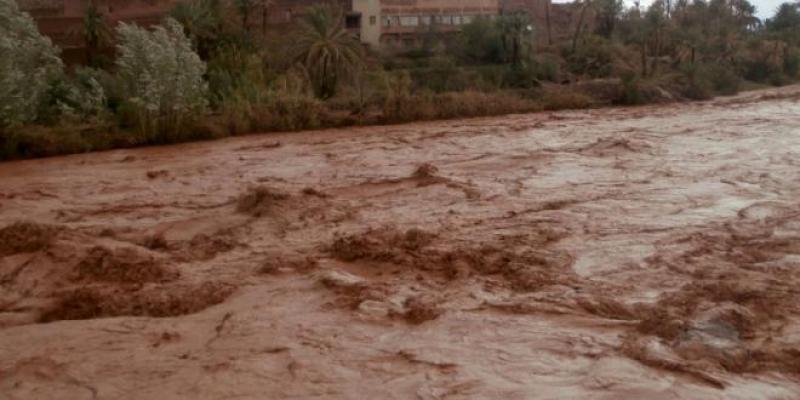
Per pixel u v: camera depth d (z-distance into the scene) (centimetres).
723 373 721
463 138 2930
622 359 757
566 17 8794
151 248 1263
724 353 757
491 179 1891
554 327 855
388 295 970
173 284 1051
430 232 1300
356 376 738
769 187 1714
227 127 3294
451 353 790
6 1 2761
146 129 3027
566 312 900
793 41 7988
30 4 5241
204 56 4625
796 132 2812
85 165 2462
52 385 738
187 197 1789
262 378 737
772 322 855
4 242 1205
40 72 2819
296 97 3644
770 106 4381
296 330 863
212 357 791
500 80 5509
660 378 712
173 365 775
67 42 4894
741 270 1062
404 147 2686
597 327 855
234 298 988
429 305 920
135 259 1120
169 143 3048
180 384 729
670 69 6412
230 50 4341
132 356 802
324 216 1454
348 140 3014
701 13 9212
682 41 7000
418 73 5428
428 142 2823
